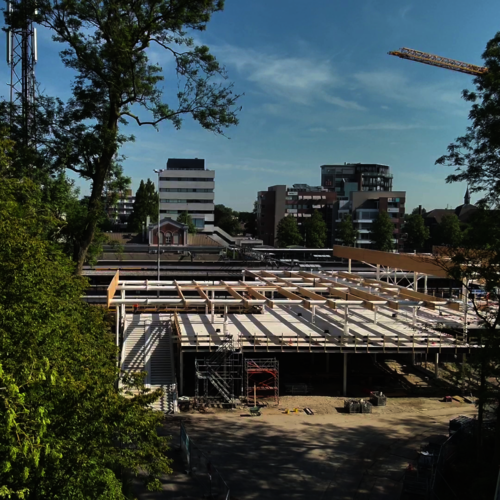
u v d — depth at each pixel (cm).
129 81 2309
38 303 1159
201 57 2344
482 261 1794
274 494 1878
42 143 2275
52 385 966
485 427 2273
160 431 2461
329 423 2639
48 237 2261
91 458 1001
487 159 1792
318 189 13725
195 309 4250
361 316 3866
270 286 3809
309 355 3806
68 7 2080
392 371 3578
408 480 1888
